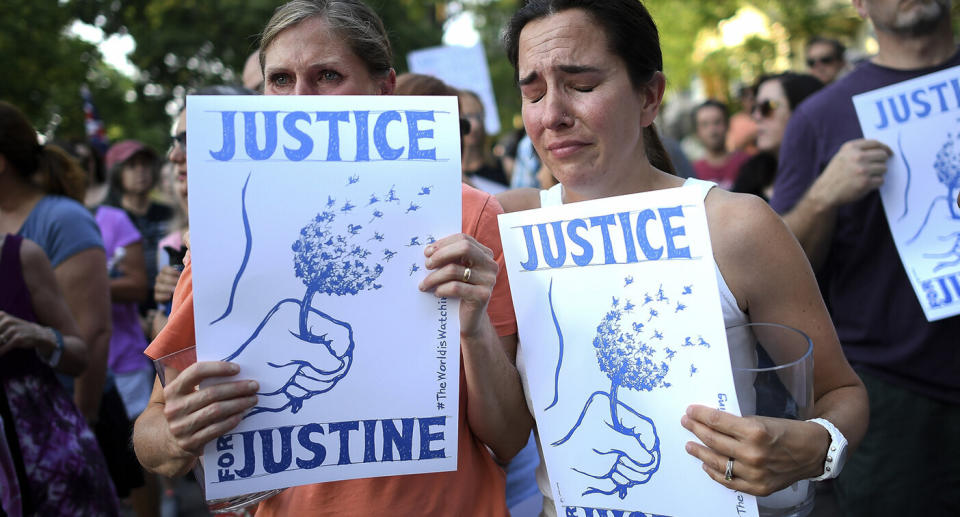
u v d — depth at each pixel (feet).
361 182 5.10
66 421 9.54
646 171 5.94
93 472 9.69
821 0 55.88
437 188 5.17
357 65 5.97
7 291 9.46
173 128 10.28
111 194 18.95
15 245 9.62
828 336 5.63
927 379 8.75
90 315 11.18
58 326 9.89
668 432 5.17
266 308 5.04
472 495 5.90
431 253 5.15
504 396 5.78
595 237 5.30
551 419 5.53
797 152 9.77
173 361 5.15
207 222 4.93
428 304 5.21
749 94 20.30
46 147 11.86
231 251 4.97
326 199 5.07
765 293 5.56
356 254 5.12
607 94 5.41
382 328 5.19
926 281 8.30
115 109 54.19
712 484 5.09
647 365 5.19
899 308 8.84
